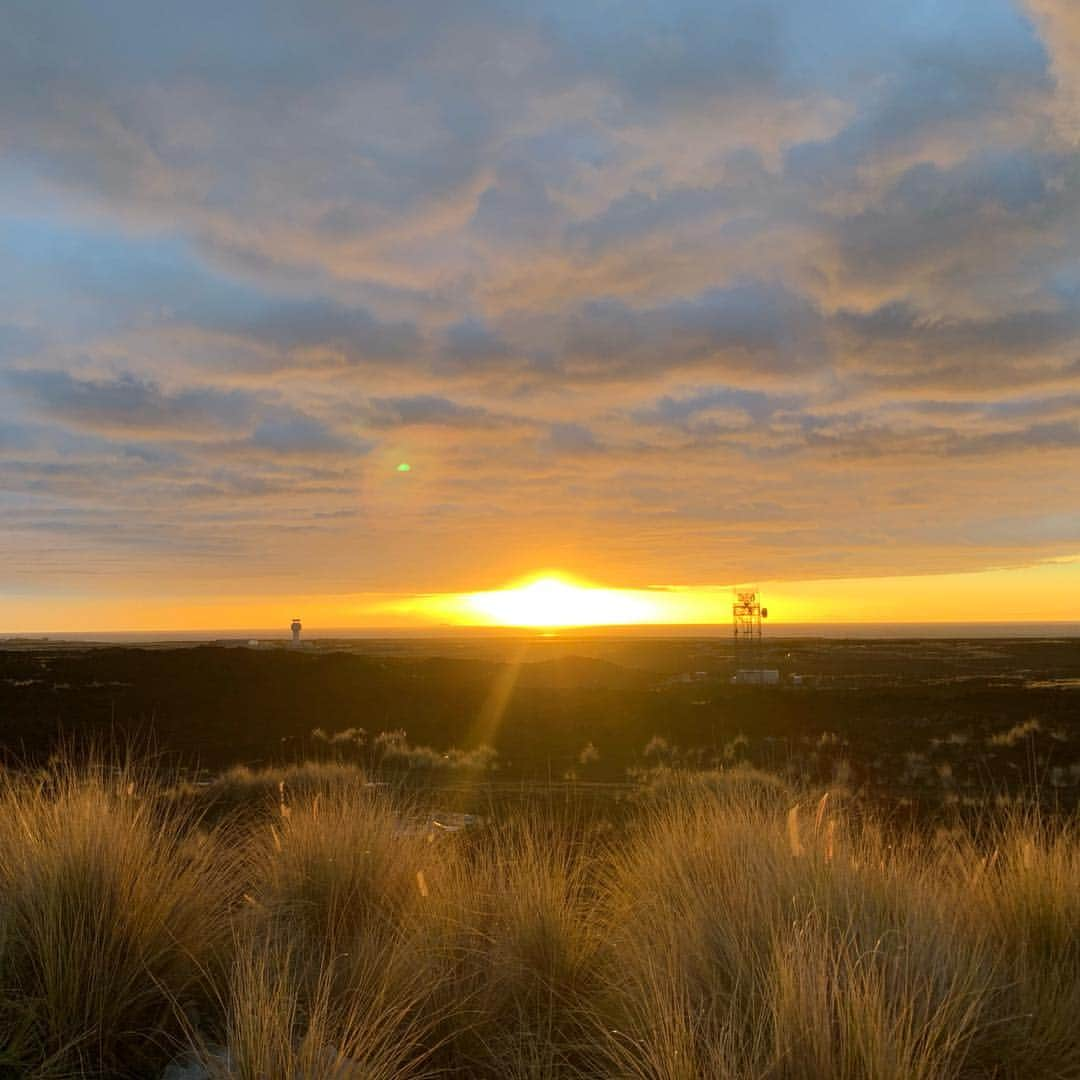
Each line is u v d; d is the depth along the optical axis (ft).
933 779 69.56
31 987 12.17
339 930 16.31
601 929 17.16
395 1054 11.93
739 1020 11.81
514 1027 13.79
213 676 152.87
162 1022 12.14
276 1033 10.93
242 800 45.14
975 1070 11.61
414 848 19.98
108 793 18.69
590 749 92.22
